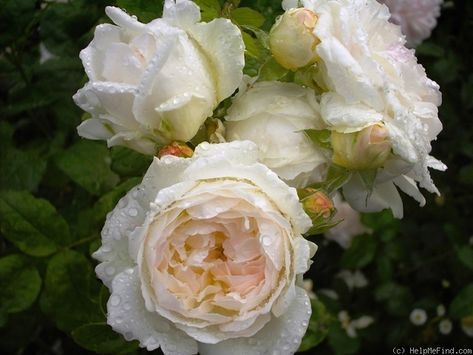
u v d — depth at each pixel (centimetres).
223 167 36
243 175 37
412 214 95
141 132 39
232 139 39
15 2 54
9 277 53
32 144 66
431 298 92
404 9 66
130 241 37
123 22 38
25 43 64
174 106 37
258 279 38
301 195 38
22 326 64
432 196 95
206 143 37
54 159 59
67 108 63
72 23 60
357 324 90
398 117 38
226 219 37
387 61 39
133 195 38
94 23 60
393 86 38
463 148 96
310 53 39
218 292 38
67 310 52
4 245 63
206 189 36
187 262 38
